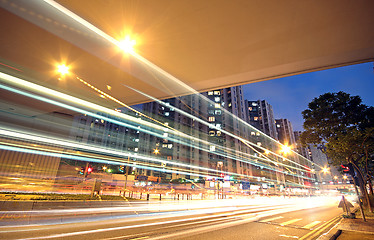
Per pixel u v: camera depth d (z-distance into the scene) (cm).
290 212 1454
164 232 697
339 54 1166
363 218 1049
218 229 782
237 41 1070
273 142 9475
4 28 1018
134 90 1742
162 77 1503
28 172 1892
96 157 5566
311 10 852
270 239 656
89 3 855
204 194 3694
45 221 792
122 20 946
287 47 1109
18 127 1961
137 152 8031
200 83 1584
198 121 7494
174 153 7200
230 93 7844
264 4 827
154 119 8062
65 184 2139
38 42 1134
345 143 1259
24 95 1775
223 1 818
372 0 791
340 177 9619
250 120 10031
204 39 1059
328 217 1205
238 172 6538
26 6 885
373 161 2030
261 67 1327
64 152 2159
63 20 962
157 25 970
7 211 847
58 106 2009
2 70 1458
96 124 7400
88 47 1176
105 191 3028
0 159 1791
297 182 9656
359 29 959
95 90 1770
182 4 838
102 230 691
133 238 605
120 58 1274
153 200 1986
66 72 1477
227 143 7044
